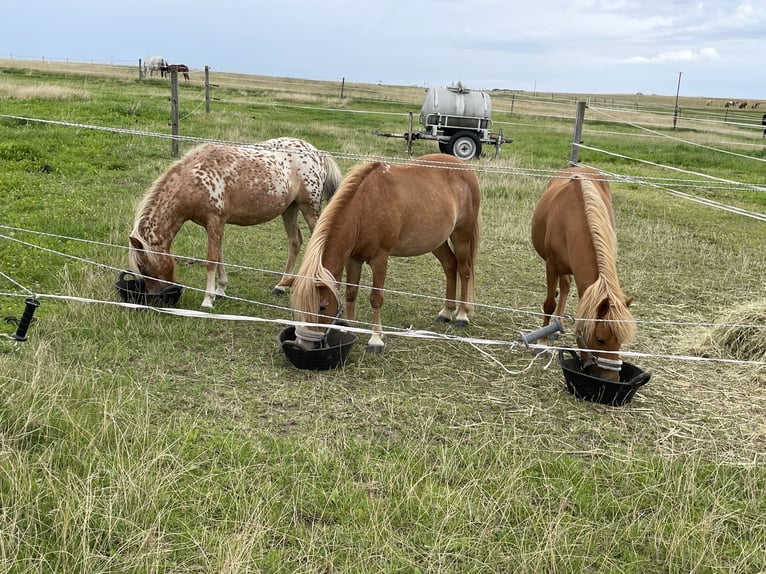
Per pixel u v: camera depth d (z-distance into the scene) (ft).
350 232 16.38
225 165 19.79
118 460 11.44
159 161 41.42
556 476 12.60
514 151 66.54
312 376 16.31
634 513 11.48
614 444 14.07
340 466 12.21
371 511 10.91
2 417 12.18
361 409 14.87
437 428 14.23
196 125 56.08
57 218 26.91
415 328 20.30
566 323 21.52
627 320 14.24
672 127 102.17
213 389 15.23
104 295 19.58
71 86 82.53
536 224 19.19
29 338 16.38
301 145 22.86
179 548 9.87
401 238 17.99
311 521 10.84
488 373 17.47
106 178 36.14
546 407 15.65
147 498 10.57
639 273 27.91
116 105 59.47
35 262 21.90
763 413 15.99
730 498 12.16
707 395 16.83
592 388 15.60
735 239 35.19
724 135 98.32
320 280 14.92
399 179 17.65
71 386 13.61
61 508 9.90
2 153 37.45
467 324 20.89
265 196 20.80
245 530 9.98
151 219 18.98
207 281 20.26
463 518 11.00
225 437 12.98
